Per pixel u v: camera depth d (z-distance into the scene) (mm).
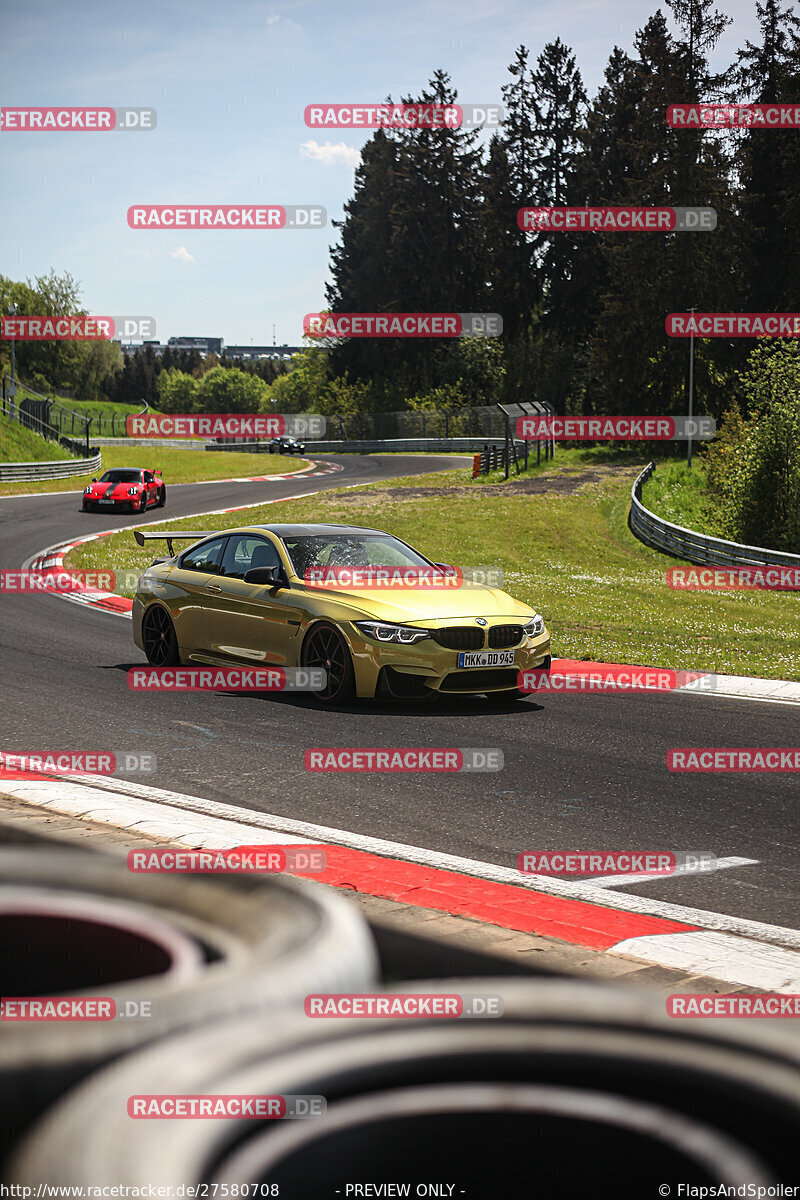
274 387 166500
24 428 58469
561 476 53156
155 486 37781
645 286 74562
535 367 92562
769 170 78062
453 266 102625
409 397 104688
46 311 131250
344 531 11023
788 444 39500
